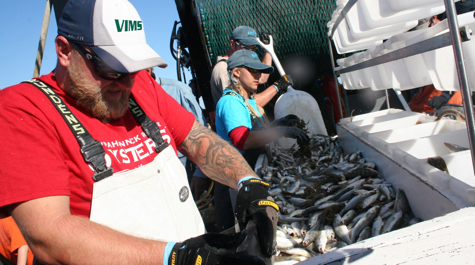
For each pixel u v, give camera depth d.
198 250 1.01
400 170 2.24
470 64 1.59
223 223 3.39
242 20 5.47
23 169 1.03
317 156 3.80
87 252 1.00
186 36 5.59
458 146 2.48
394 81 2.69
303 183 2.81
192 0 5.32
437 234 1.23
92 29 1.13
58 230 1.00
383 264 1.16
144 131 1.41
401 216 2.04
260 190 1.31
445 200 1.62
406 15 2.39
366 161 3.17
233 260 0.95
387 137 3.19
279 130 3.17
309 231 2.07
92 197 1.19
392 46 2.36
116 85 1.23
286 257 1.95
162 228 1.32
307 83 6.04
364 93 6.41
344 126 4.13
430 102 4.20
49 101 1.19
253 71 3.21
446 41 1.51
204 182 4.57
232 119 3.04
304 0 5.37
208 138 1.69
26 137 1.07
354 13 2.88
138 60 1.18
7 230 2.28
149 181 1.32
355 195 2.36
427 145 2.66
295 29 5.57
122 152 1.31
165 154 1.43
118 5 1.20
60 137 1.16
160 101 1.62
